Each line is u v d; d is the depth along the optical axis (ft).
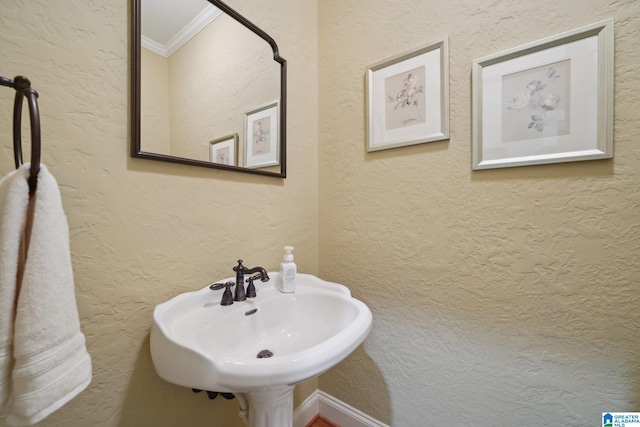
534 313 2.54
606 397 2.25
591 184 2.27
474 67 2.72
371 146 3.51
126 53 2.04
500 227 2.68
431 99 3.03
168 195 2.32
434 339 3.10
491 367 2.76
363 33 3.61
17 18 1.58
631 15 2.10
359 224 3.70
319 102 4.11
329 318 2.82
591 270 2.29
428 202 3.11
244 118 2.97
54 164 1.71
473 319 2.86
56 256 1.21
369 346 3.60
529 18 2.49
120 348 2.03
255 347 2.57
